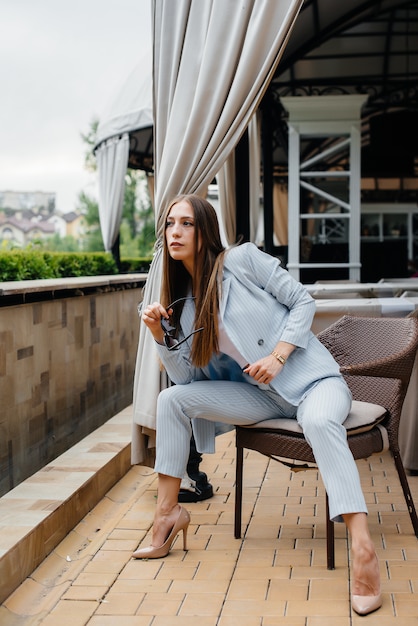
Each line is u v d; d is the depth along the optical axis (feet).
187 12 12.07
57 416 14.66
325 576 9.15
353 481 8.73
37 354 13.64
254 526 11.05
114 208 30.01
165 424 9.92
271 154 30.04
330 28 23.41
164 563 9.75
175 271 10.30
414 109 32.30
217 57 11.66
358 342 11.57
